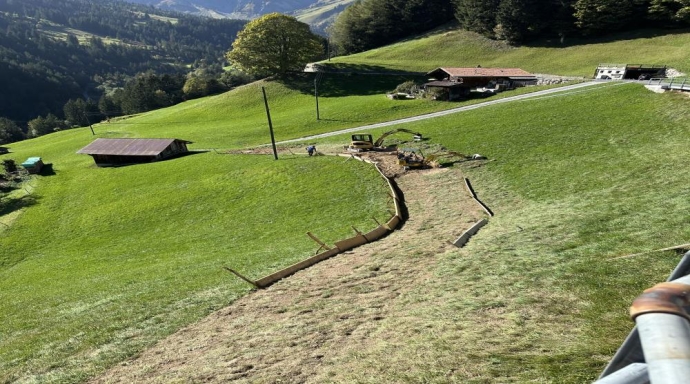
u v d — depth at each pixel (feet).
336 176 157.58
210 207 156.76
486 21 387.34
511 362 33.63
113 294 79.15
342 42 531.50
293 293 62.95
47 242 152.76
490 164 133.59
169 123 361.92
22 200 202.49
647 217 63.57
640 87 171.01
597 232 62.59
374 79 370.53
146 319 62.28
